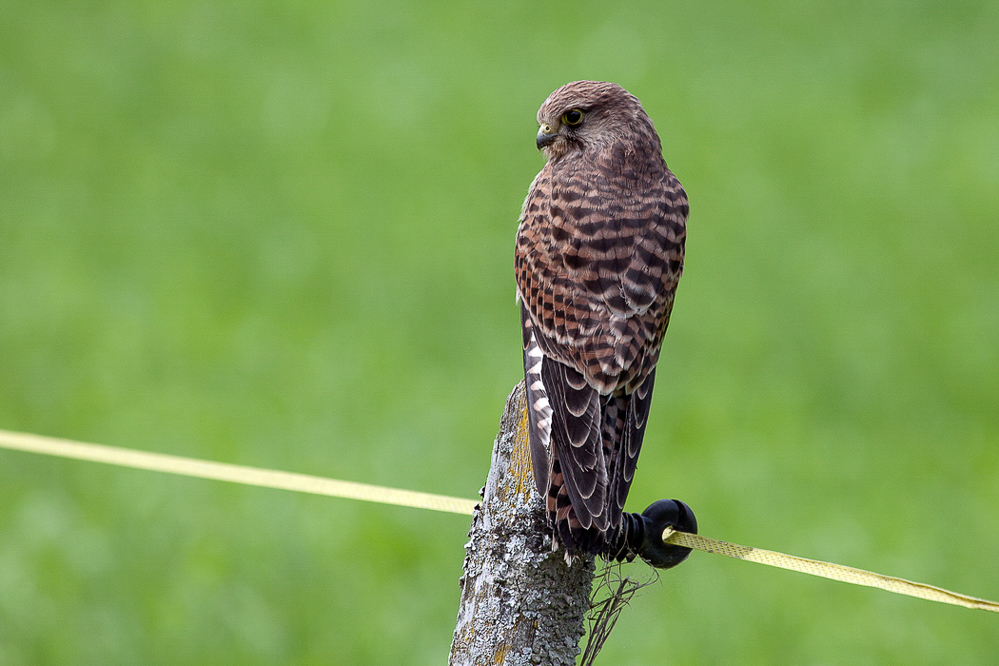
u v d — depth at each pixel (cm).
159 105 2356
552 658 506
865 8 2727
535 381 548
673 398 1445
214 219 1931
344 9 2786
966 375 1507
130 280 1716
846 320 1639
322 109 2352
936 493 1264
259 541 1130
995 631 1048
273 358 1513
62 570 1078
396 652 996
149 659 991
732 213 1952
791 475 1280
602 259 594
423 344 1555
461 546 1132
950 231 1886
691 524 543
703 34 2642
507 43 2616
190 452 1296
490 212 1969
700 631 1017
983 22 2634
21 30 2631
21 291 1672
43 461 1259
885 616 1056
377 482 1232
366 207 1983
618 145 631
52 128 2242
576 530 495
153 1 2792
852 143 2194
